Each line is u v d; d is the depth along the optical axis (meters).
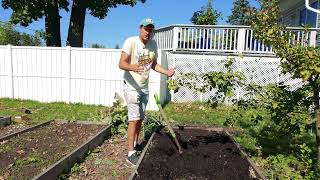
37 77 13.14
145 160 5.58
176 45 14.59
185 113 11.34
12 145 6.39
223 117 10.57
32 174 4.80
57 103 12.91
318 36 13.77
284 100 5.45
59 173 5.00
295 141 6.93
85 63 12.86
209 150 6.27
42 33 23.30
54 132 7.63
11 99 13.16
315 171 4.91
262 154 6.28
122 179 5.14
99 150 6.61
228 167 5.31
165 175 4.95
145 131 7.55
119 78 12.74
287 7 19.39
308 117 5.32
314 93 5.25
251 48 14.30
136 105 5.91
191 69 14.46
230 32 14.42
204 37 14.58
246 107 5.84
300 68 4.84
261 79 14.01
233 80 5.40
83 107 12.16
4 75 13.25
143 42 5.81
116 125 8.38
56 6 23.33
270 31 5.20
